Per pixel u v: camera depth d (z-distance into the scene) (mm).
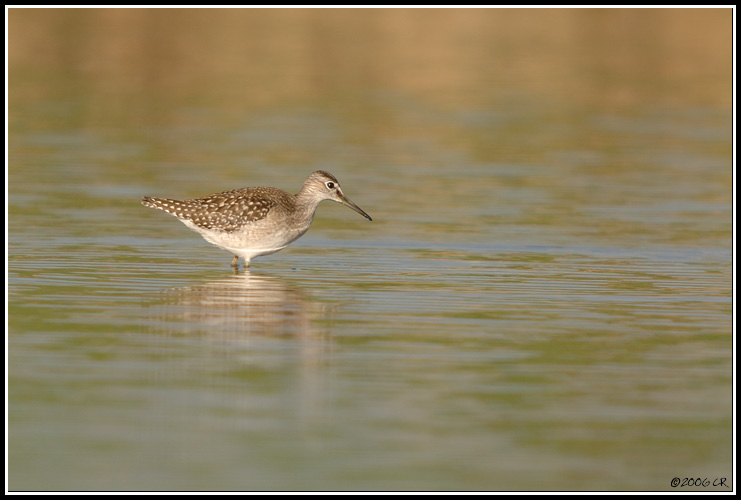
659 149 28516
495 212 21766
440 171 25516
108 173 24438
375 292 15883
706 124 31656
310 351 12898
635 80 36688
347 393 11516
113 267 17219
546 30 41812
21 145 27031
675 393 11641
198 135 28750
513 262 18000
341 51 38219
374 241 19438
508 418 10914
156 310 14656
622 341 13469
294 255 18438
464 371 12250
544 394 11570
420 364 12469
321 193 17859
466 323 14203
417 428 10672
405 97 33875
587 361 12664
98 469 9789
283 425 10688
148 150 26891
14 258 17547
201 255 18375
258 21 41188
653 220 21344
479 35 40719
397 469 9836
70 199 22094
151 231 19953
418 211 21750
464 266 17688
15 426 10570
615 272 17359
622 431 10641
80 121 29938
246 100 33031
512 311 14859
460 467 9867
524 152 27797
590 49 39625
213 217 17281
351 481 9602
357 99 33500
